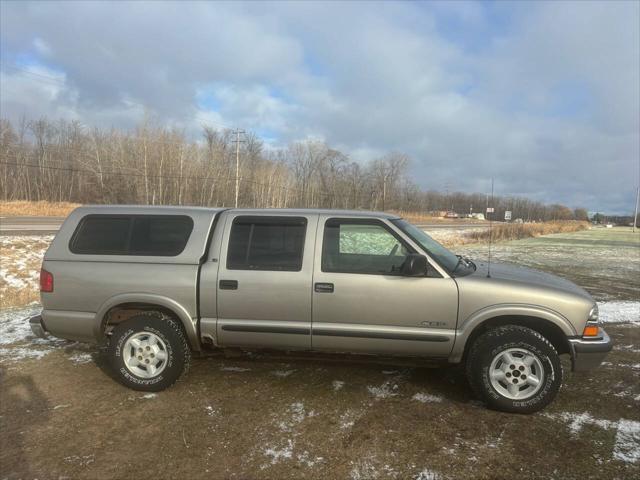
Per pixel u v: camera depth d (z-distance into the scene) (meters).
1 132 66.75
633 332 6.85
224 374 4.78
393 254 4.21
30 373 4.75
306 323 4.18
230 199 72.06
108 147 67.88
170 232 4.45
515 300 3.91
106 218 4.55
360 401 4.13
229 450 3.29
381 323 4.08
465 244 28.84
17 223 29.61
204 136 79.06
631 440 3.47
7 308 8.12
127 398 4.16
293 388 4.42
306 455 3.23
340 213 4.38
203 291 4.26
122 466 3.08
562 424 3.73
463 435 3.53
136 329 4.28
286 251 4.27
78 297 4.39
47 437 3.46
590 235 52.62
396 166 96.88
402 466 3.10
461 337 3.99
